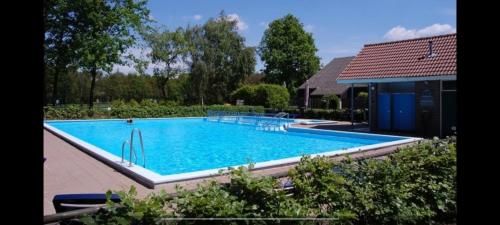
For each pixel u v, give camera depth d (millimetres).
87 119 30938
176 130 26000
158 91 58188
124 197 3443
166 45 46531
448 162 5910
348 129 23203
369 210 4867
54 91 36781
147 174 8977
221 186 4137
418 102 21047
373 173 5230
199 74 47906
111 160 10938
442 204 5551
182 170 13320
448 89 19750
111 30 37781
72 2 34375
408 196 5258
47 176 9492
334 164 5211
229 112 32188
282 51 60781
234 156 16312
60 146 15109
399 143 15945
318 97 49062
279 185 4582
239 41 51469
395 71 21688
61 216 3553
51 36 35188
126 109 32938
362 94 35500
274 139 21453
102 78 60156
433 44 22000
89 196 4930
